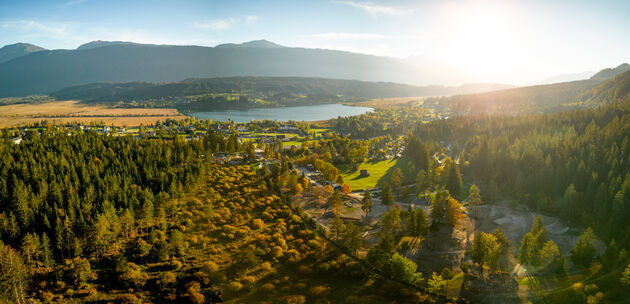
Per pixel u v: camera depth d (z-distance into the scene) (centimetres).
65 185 13338
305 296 8719
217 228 12438
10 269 8188
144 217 12075
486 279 9488
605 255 9119
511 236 11862
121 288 8875
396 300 8656
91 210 11925
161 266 9962
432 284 8962
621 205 11362
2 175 13862
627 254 8894
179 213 13350
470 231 12606
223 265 10144
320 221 14050
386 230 12281
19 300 8012
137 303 8169
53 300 8244
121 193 13238
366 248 11569
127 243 11231
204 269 9781
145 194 13325
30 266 9225
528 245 9856
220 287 9031
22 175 14088
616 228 10719
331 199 14600
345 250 11306
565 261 8956
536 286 8938
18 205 11000
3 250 8738
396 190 18525
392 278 9662
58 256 10219
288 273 9850
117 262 9700
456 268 10219
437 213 13575
